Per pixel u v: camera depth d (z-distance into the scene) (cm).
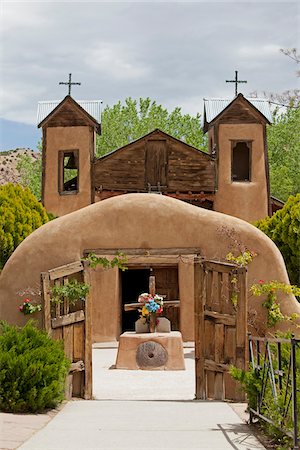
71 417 945
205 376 1191
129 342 1529
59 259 1418
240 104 2820
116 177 2780
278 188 4103
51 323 1136
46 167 2806
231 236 1413
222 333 1166
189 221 1432
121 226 1438
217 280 1202
